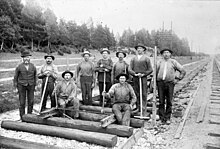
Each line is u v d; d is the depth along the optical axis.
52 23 37.88
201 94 11.10
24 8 36.28
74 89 6.83
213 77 19.02
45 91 7.05
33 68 6.77
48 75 6.89
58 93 6.82
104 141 4.86
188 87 13.80
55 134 5.45
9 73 13.53
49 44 37.75
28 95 6.82
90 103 7.90
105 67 7.66
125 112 6.05
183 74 6.41
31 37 34.81
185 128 6.03
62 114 6.79
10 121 6.11
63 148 4.45
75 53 37.53
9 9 33.03
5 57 22.14
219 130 5.82
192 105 8.71
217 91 11.87
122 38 54.22
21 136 5.54
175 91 11.27
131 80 7.68
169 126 6.25
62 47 35.78
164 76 6.36
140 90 6.43
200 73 24.42
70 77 6.80
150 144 5.02
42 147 4.54
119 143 5.07
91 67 7.80
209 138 5.31
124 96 6.20
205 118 6.94
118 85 6.29
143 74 6.55
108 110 7.07
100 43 46.16
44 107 7.16
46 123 6.19
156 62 6.09
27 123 5.99
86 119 6.61
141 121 6.07
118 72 7.36
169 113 6.54
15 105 8.27
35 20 36.44
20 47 30.62
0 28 27.70
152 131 5.88
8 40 30.16
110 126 5.54
